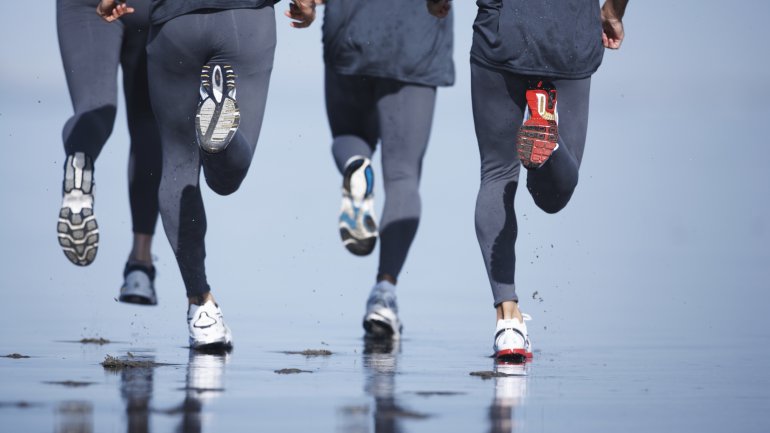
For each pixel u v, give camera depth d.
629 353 13.02
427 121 16.17
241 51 12.07
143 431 7.58
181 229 12.84
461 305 19.02
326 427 7.87
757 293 20.45
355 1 15.81
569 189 12.54
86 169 12.95
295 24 13.18
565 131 12.41
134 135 15.48
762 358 12.55
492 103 12.34
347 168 15.61
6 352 12.24
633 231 30.67
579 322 16.62
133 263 15.68
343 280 21.97
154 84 12.43
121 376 10.27
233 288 20.70
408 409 8.66
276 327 15.82
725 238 29.97
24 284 20.55
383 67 15.74
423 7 15.93
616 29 12.94
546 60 12.00
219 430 7.70
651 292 20.52
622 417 8.51
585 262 25.12
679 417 8.53
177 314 17.02
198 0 11.92
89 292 19.58
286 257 24.81
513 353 12.20
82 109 13.60
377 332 14.92
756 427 8.14
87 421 7.89
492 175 12.70
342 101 16.48
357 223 15.60
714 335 15.05
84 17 13.98
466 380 10.46
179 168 12.77
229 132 11.60
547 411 8.72
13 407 8.44
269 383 10.02
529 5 11.98
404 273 23.59
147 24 14.20
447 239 28.44
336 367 11.38
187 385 9.77
